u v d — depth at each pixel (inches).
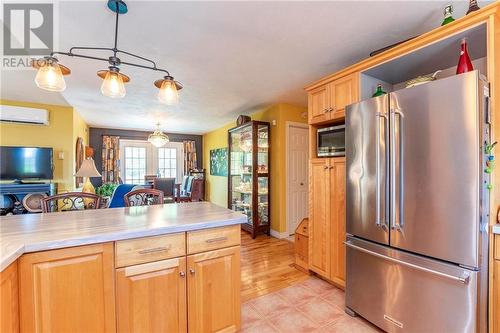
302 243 109.7
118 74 61.5
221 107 170.4
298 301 84.5
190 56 92.0
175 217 65.0
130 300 51.5
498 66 55.3
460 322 52.4
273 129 167.3
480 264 50.9
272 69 104.6
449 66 77.4
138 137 269.3
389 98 65.8
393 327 64.5
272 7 63.7
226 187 237.8
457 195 52.8
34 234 48.3
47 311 44.3
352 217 77.2
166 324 55.2
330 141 97.6
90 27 72.5
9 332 39.3
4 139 150.6
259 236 166.6
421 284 58.9
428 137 57.3
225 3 61.9
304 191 171.3
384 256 65.9
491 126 53.5
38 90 133.2
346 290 78.5
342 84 88.7
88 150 216.4
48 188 149.6
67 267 46.0
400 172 62.8
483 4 62.5
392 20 70.0
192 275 58.4
